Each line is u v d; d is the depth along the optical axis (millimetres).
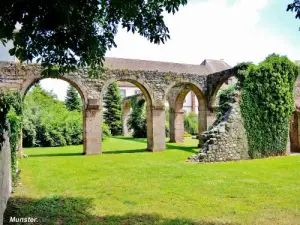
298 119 17422
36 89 33094
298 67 16219
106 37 4562
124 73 17953
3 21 3260
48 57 4320
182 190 7758
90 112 17172
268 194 7309
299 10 3990
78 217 5730
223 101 24500
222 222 5430
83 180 9195
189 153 17250
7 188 6719
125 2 4047
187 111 49281
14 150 8695
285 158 14492
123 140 29781
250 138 14648
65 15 3383
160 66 31812
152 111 18656
